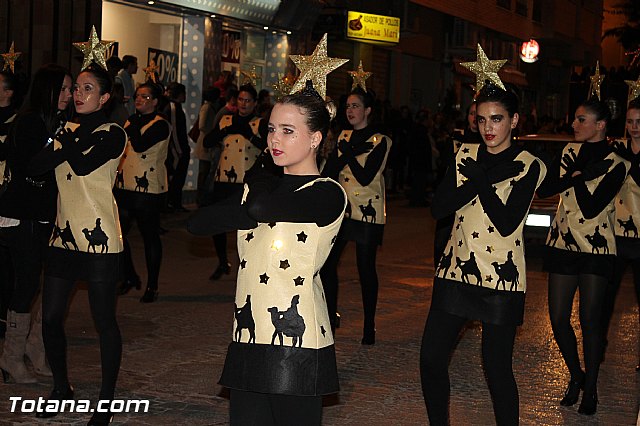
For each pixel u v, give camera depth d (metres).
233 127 11.20
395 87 31.91
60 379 6.35
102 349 6.08
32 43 16.52
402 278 12.69
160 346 8.24
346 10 27.17
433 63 34.91
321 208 4.15
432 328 5.59
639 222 7.84
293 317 4.19
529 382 7.73
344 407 6.85
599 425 6.70
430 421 5.62
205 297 10.52
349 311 10.27
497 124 5.48
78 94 6.02
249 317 4.23
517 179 5.45
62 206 6.04
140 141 9.91
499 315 5.48
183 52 19.92
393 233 17.78
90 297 6.04
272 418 4.32
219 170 11.32
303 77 4.49
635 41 45.41
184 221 16.77
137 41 18.55
